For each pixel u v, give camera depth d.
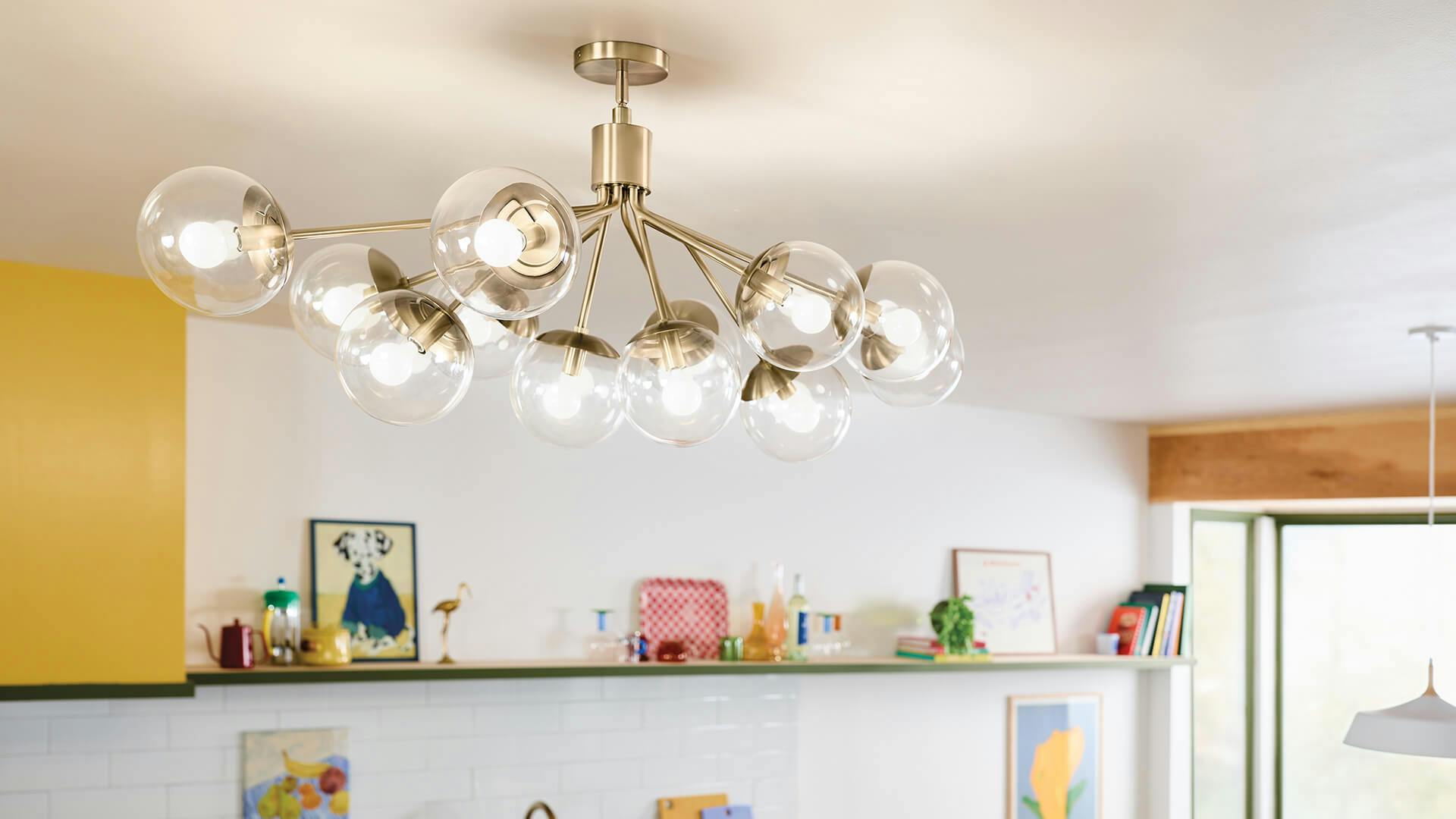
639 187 1.66
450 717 4.46
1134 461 6.43
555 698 4.69
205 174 1.47
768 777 5.14
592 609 4.83
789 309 1.42
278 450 4.24
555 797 4.65
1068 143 2.25
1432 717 3.75
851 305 1.44
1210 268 3.11
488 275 1.31
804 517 5.39
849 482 5.54
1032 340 4.13
